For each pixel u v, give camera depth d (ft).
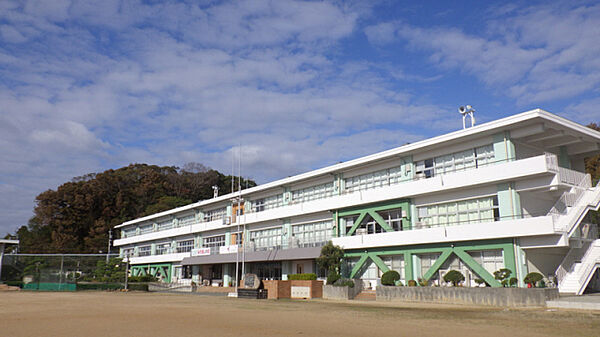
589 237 97.91
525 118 91.81
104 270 204.64
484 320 56.39
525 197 97.91
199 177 334.03
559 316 60.08
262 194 169.37
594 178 162.40
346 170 135.33
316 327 48.42
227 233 183.73
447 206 108.68
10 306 80.12
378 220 120.67
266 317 59.82
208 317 59.06
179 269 212.84
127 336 40.57
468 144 105.81
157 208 293.02
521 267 90.89
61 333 42.73
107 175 310.65
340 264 124.57
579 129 98.89
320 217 141.69
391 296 101.24
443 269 106.52
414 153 116.98
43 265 196.03
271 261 158.71
